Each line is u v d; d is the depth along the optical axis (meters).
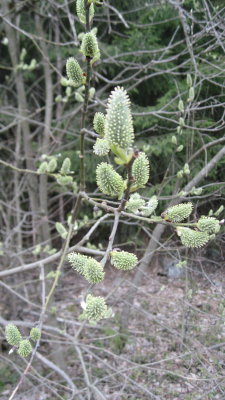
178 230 1.43
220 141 3.27
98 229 6.10
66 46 7.33
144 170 1.24
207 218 1.43
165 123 5.19
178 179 3.62
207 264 3.62
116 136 1.01
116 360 4.66
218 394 3.12
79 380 4.93
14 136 7.95
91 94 3.36
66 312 5.91
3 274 3.42
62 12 6.46
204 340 3.54
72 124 7.11
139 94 6.36
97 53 1.36
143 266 4.46
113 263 1.33
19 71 5.98
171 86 5.27
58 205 7.68
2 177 7.68
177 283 4.44
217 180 3.90
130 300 4.85
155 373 3.87
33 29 7.68
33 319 6.09
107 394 4.17
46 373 5.30
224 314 3.17
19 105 6.12
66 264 5.53
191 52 3.41
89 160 6.10
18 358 5.45
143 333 4.17
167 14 5.24
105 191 1.28
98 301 1.27
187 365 3.63
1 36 8.13
